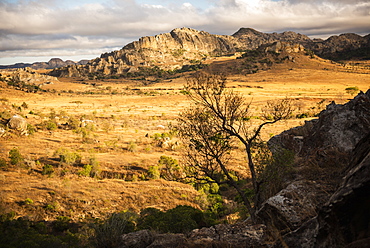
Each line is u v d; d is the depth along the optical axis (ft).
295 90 488.85
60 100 440.04
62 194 75.61
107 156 123.44
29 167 100.42
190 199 75.61
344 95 365.81
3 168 97.04
